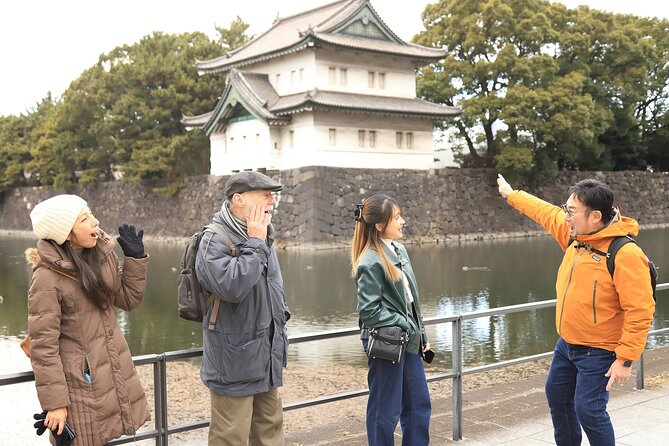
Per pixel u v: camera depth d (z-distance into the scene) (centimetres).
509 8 4100
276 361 361
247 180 354
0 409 852
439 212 4031
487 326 1426
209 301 351
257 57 4031
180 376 1051
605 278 385
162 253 3584
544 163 4381
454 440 495
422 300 1816
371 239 410
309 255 3228
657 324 1366
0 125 6378
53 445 322
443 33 4441
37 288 312
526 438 497
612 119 4672
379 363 408
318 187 3591
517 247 3519
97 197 5256
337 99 3709
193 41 5066
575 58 4619
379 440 407
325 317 1616
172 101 4575
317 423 761
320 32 3712
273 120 3725
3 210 6469
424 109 3947
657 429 505
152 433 381
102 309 330
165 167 4453
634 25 5219
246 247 340
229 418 354
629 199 4956
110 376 324
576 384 404
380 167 3872
